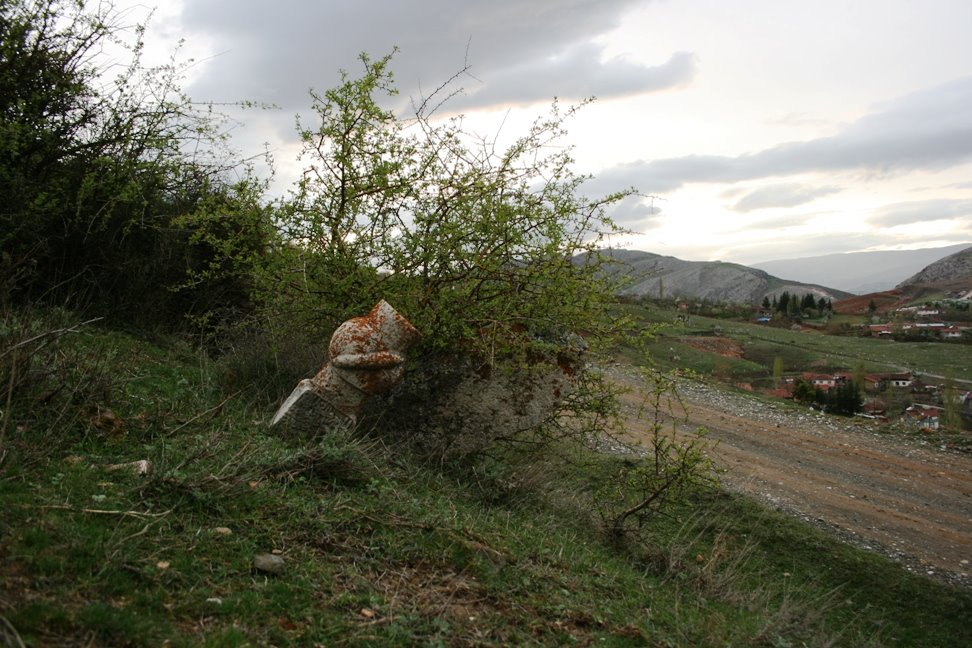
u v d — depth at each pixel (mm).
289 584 3748
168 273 9773
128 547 3627
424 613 3857
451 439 7082
